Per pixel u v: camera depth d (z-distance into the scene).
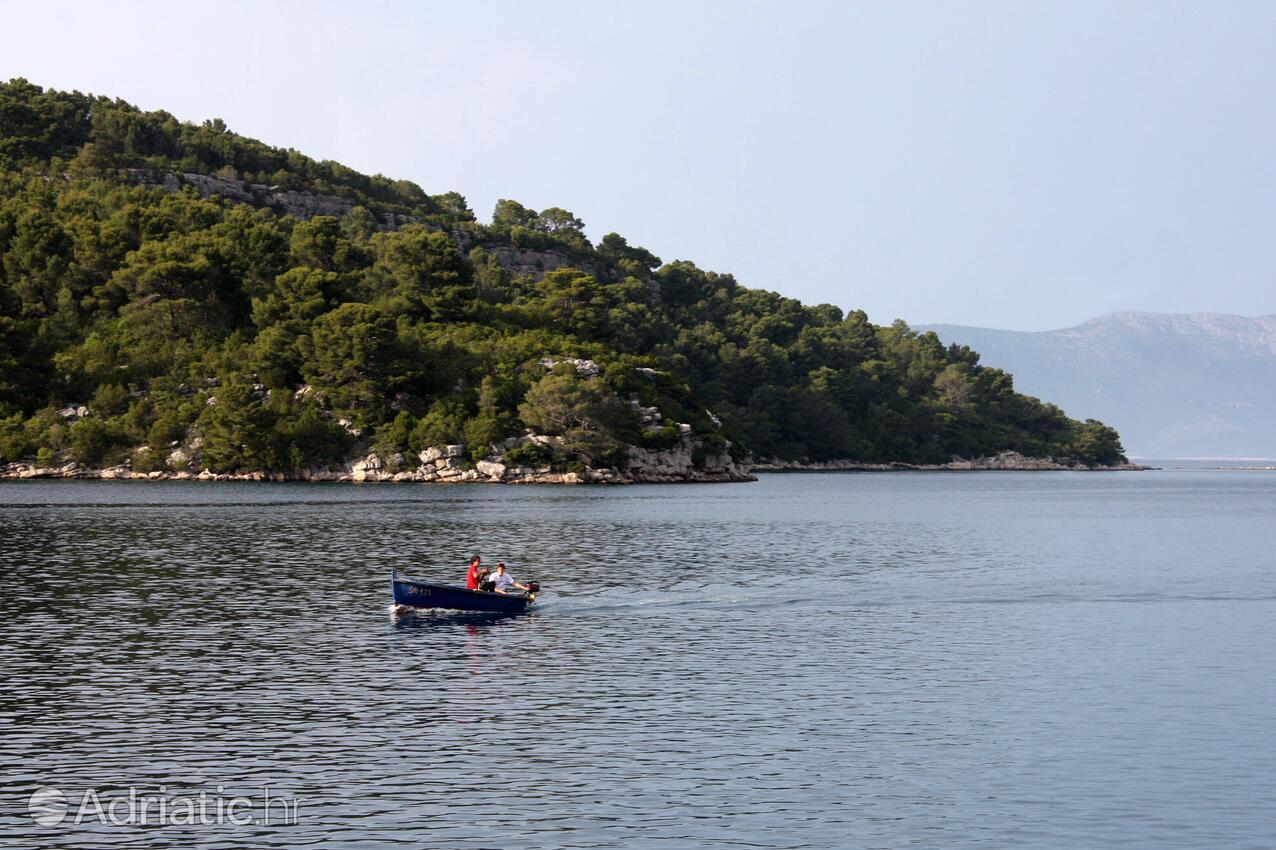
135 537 88.12
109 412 191.62
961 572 73.56
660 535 97.69
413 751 31.02
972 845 24.83
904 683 39.56
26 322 196.38
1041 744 32.06
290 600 57.00
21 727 33.00
